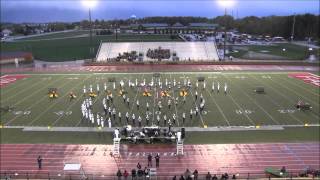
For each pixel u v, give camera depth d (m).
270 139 32.34
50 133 34.03
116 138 30.16
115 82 55.94
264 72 65.19
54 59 86.19
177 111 40.16
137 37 132.12
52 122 37.00
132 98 45.78
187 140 32.16
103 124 35.97
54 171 26.66
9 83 56.50
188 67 71.81
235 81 56.78
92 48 99.94
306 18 139.62
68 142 31.88
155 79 58.12
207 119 37.56
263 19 182.62
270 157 28.78
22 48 109.38
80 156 29.11
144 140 31.56
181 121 36.94
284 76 61.09
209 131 34.28
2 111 40.72
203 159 28.47
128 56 81.06
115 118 37.94
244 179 24.98
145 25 193.88
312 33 135.75
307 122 36.84
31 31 192.00
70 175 25.83
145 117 38.09
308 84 54.66
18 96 47.81
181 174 25.34
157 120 37.03
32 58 82.75
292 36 127.69
